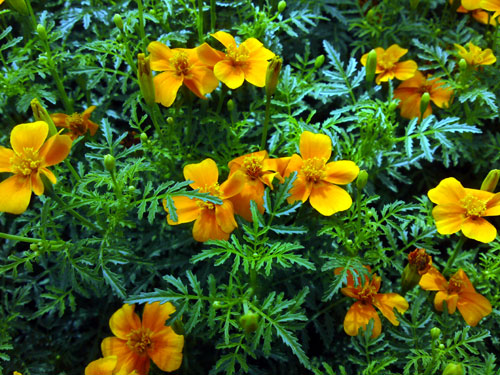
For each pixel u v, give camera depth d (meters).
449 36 0.26
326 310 0.21
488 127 0.26
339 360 0.21
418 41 0.25
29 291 0.23
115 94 0.25
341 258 0.19
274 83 0.19
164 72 0.21
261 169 0.19
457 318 0.19
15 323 0.22
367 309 0.19
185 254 0.22
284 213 0.18
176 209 0.19
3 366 0.21
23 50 0.22
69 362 0.22
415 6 0.25
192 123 0.24
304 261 0.18
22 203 0.17
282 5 0.22
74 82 0.26
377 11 0.26
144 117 0.21
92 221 0.22
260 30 0.23
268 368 0.22
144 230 0.23
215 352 0.21
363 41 0.26
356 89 0.26
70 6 0.26
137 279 0.22
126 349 0.19
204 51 0.20
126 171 0.19
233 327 0.20
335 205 0.19
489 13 0.25
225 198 0.19
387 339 0.20
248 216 0.19
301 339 0.21
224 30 0.23
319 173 0.19
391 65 0.24
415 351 0.18
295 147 0.21
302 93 0.22
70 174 0.23
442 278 0.20
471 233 0.18
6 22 0.27
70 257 0.18
